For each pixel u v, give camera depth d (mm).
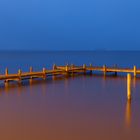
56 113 17859
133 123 15883
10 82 30625
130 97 21844
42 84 29766
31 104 20328
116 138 13586
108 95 23922
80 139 13406
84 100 21859
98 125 15477
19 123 15703
